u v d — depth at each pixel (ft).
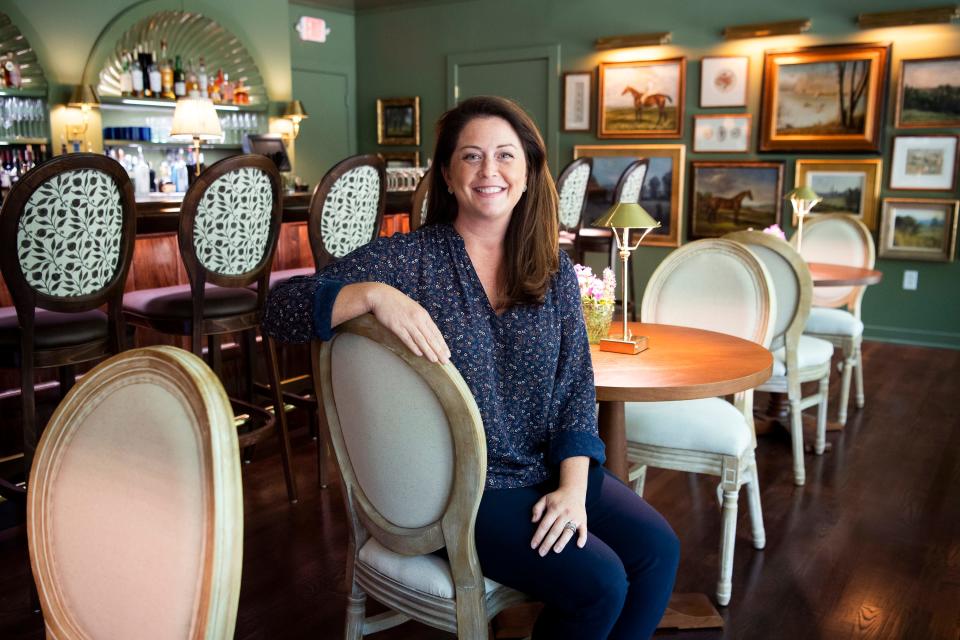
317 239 9.73
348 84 27.68
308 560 8.57
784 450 11.99
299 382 13.64
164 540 2.94
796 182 20.52
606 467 7.19
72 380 9.42
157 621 2.96
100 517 3.20
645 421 7.80
